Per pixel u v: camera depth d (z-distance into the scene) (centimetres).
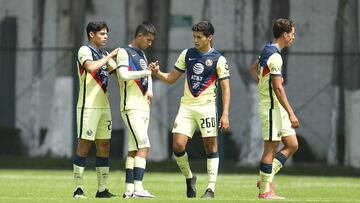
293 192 4872
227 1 10319
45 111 10712
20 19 10994
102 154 3888
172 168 8512
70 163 8912
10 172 7406
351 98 8994
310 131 9975
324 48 10144
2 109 10731
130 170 3812
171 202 3403
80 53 3778
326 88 10056
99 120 3828
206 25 3791
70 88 9738
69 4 9981
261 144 8938
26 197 3966
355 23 9188
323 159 9819
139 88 3784
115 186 5306
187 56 3834
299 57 10125
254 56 9119
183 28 10406
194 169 8444
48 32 10725
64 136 9675
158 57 9419
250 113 9062
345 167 8756
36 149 10462
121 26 10581
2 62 10888
